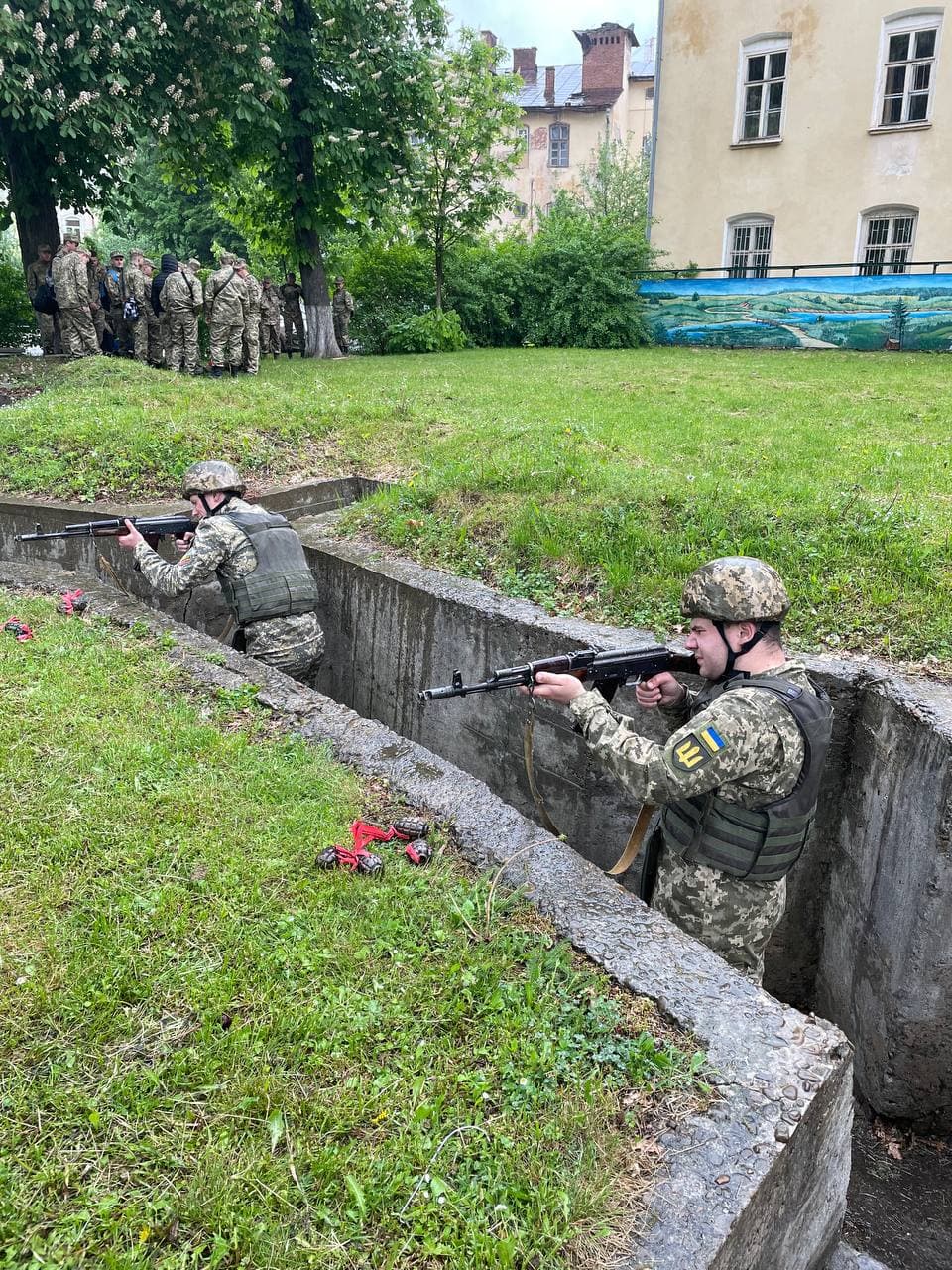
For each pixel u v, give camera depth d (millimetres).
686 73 23984
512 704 5125
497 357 19625
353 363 18000
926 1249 3193
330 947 2588
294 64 17000
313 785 3422
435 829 3195
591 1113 2072
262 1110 2078
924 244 22438
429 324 23172
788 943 4270
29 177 14922
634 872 4648
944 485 6430
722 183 24312
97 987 2395
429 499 6844
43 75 12422
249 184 19484
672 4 23625
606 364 17234
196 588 6781
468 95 23125
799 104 22922
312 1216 1847
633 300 23609
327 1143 2004
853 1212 3307
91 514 7094
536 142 50938
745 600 2803
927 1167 3561
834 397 11672
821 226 23484
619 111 50750
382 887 2854
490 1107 2119
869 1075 3695
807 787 2811
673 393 12203
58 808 3176
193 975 2445
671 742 2738
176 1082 2125
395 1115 2078
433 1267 1765
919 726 3428
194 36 14195
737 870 2877
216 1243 1774
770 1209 2010
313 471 8352
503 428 8719
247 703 4066
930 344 19875
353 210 20812
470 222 24078
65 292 13414
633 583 5188
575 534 5777
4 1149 1953
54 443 8461
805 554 5141
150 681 4262
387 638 5992
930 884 3285
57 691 4043
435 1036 2309
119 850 2953
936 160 21797
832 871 4105
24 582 5543
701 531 5547
